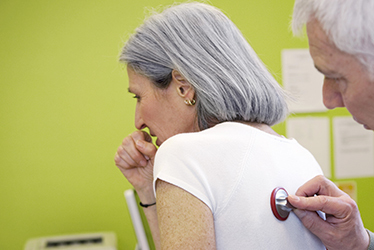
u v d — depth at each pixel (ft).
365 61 2.19
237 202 2.66
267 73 3.43
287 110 3.57
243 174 2.72
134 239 9.73
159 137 3.57
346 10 2.15
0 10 9.24
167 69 3.33
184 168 2.65
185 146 2.72
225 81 3.15
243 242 2.63
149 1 9.61
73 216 9.56
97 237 9.09
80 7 9.46
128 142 4.10
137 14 9.60
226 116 3.19
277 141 3.10
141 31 3.44
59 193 9.53
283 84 10.15
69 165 9.54
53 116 9.48
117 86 9.62
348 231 2.96
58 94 9.48
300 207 2.80
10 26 9.29
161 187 2.68
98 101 9.59
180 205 2.57
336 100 2.51
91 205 9.61
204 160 2.69
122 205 9.68
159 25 3.36
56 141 9.50
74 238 9.00
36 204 9.46
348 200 2.93
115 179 9.67
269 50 10.12
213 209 2.63
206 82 3.14
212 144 2.76
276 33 10.13
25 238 9.43
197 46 3.22
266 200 2.74
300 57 10.18
